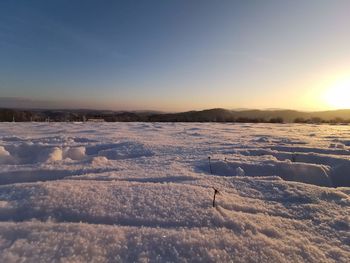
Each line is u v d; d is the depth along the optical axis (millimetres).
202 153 4785
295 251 1439
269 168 3506
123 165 3703
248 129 12086
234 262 1333
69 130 9961
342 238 1594
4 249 1348
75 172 3309
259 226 1692
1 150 4414
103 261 1300
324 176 3270
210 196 2176
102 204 1930
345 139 7133
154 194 2172
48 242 1424
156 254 1371
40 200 1944
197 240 1497
